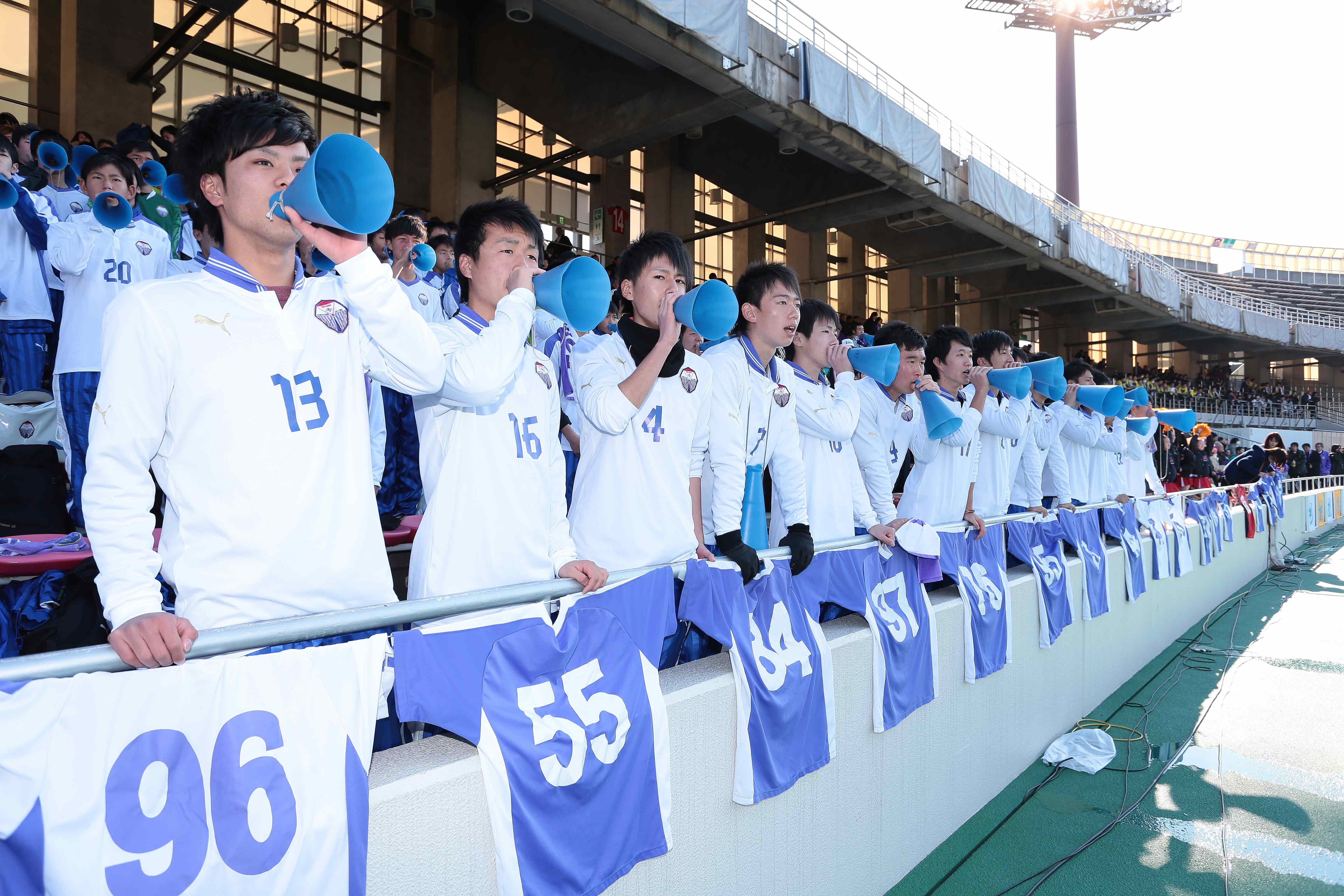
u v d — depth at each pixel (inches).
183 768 44.1
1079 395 199.8
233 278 52.6
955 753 129.2
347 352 57.6
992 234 620.4
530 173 513.3
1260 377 1401.3
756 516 98.2
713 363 96.4
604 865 66.9
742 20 361.7
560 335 129.2
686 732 78.5
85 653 42.3
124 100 407.5
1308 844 125.7
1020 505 194.1
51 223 148.9
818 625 98.6
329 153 46.0
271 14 497.0
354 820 50.2
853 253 866.1
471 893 58.4
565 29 464.1
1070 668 177.8
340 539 54.7
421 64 548.1
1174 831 130.0
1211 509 312.8
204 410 50.0
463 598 59.7
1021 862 119.4
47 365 162.4
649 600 77.8
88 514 46.6
